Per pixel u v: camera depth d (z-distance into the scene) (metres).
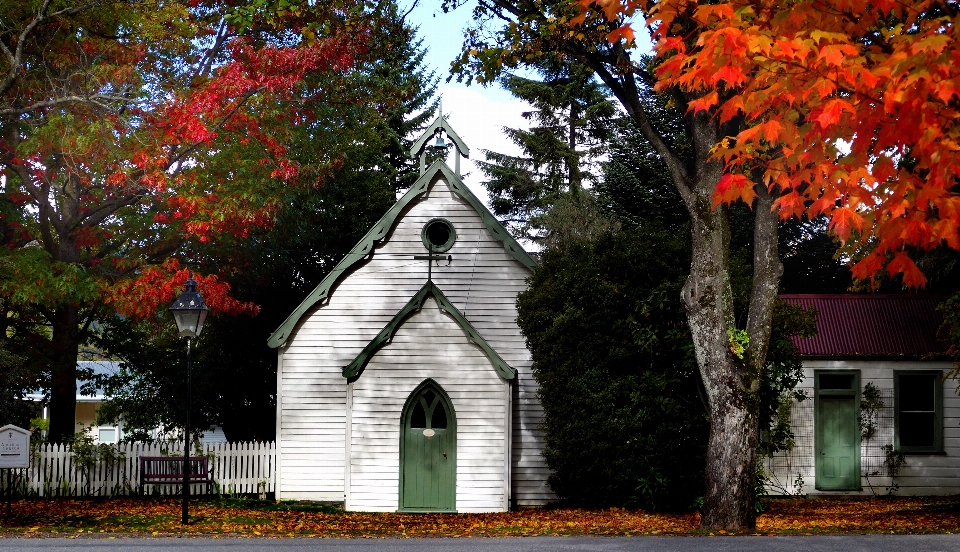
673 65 7.39
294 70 25.77
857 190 6.93
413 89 30.16
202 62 28.81
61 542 15.75
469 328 24.97
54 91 24.30
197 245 29.56
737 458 18.00
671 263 24.36
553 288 24.39
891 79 6.52
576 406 23.97
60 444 26.55
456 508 24.52
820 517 21.11
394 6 20.61
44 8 23.14
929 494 28.20
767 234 18.30
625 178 43.47
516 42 18.22
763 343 18.23
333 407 26.48
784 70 7.06
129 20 26.06
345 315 26.64
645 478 23.39
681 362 24.03
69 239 27.00
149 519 20.38
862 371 28.56
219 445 26.48
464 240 26.59
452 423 24.83
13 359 22.25
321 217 35.00
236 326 33.72
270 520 20.75
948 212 6.58
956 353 24.84
